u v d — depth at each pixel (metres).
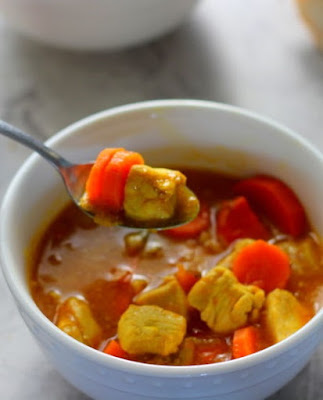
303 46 0.66
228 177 0.55
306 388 0.50
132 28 0.62
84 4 0.59
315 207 0.52
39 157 0.51
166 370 0.43
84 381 0.45
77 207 0.53
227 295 0.48
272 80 0.64
